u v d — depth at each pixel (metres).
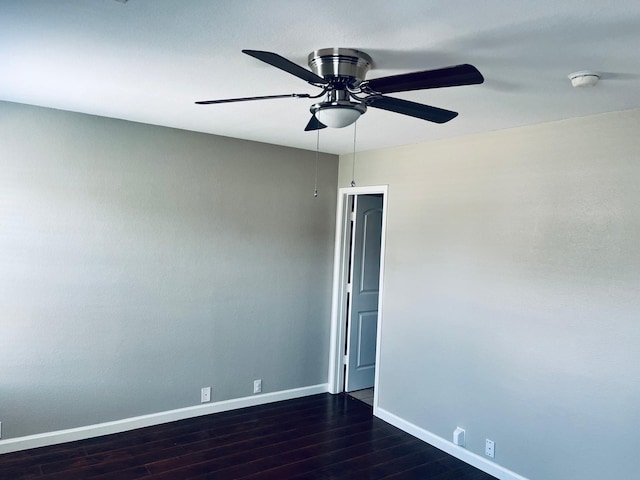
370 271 5.03
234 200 4.18
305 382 4.74
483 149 3.41
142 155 3.70
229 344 4.22
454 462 3.47
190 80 2.48
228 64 2.20
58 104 3.20
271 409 4.36
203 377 4.09
